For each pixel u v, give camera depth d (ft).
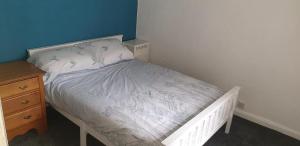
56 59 7.62
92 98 6.45
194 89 7.55
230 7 8.72
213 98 7.15
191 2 9.72
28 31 7.87
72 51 8.29
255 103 9.03
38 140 7.18
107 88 7.13
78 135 7.54
